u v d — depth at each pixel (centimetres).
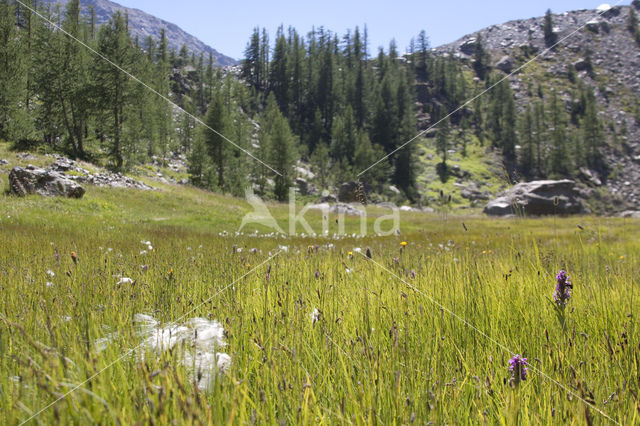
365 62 15200
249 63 14688
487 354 235
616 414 173
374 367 193
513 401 163
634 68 16575
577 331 264
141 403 154
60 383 150
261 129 8512
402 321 286
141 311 304
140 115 6181
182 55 13975
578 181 11656
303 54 13912
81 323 239
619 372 211
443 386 191
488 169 11631
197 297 353
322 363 216
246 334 252
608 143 13275
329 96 12606
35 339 222
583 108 14450
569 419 164
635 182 11956
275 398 183
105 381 164
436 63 15112
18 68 4856
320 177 8106
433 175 11044
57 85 4666
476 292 331
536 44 18400
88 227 1605
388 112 11500
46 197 2073
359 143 9481
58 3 8019
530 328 272
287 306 296
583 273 450
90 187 2641
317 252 636
